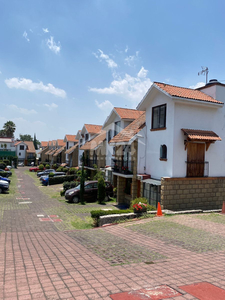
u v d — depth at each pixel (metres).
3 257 6.40
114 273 5.07
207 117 15.09
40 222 13.60
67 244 8.04
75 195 20.05
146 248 7.07
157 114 15.75
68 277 4.87
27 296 4.02
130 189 18.92
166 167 14.55
